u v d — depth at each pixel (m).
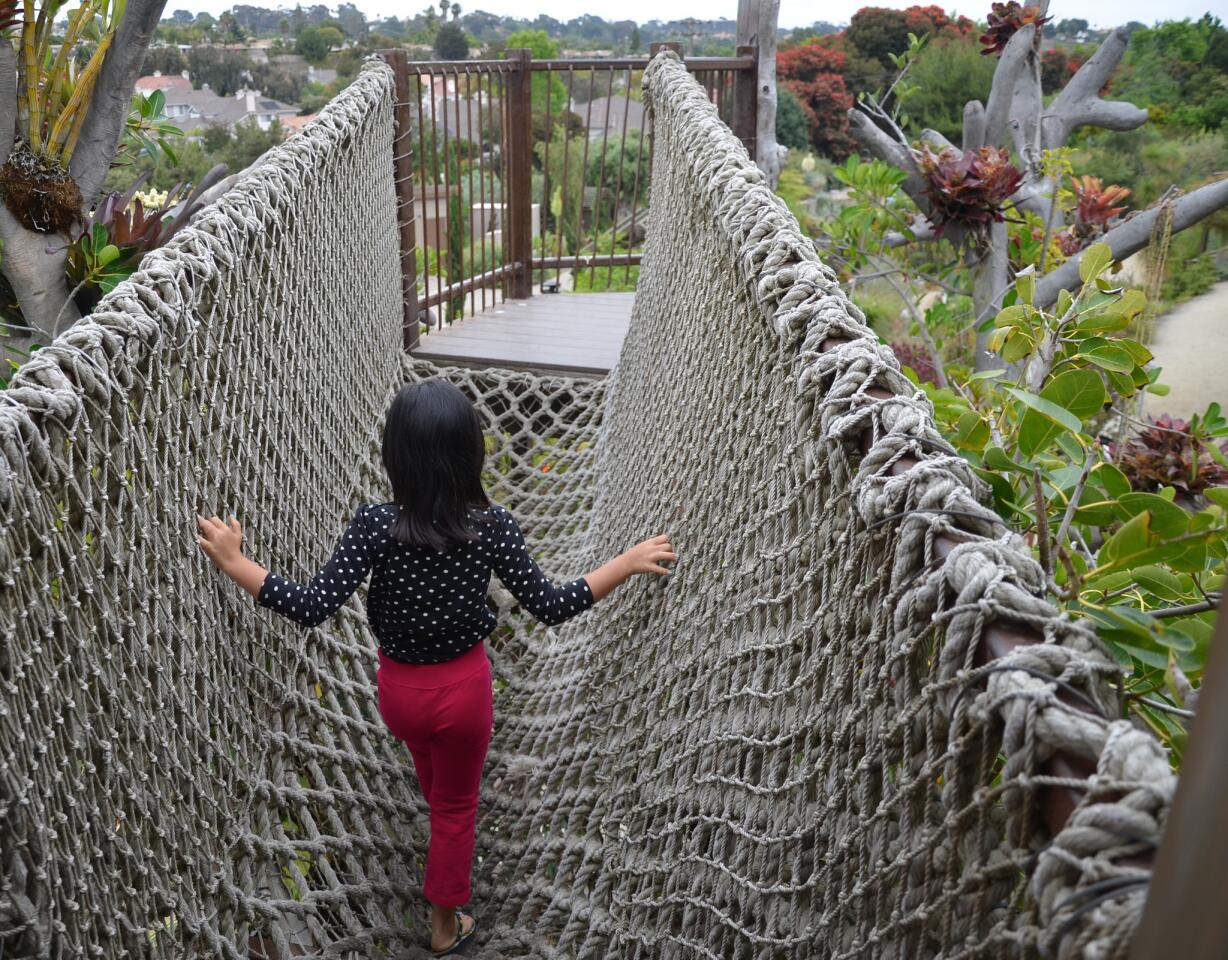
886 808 1.20
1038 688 0.86
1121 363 2.06
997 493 1.68
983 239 4.84
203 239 2.30
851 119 5.60
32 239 3.98
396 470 2.21
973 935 0.99
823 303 1.64
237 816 2.30
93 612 1.67
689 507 2.49
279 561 2.81
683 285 3.17
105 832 1.68
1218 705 0.54
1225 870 0.54
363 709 3.05
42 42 4.02
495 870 2.86
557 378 5.18
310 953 2.35
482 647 2.48
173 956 1.92
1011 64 5.31
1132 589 1.71
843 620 1.36
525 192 6.52
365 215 4.29
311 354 3.32
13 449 1.41
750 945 1.73
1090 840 0.75
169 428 2.04
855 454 1.39
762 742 1.69
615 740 2.74
